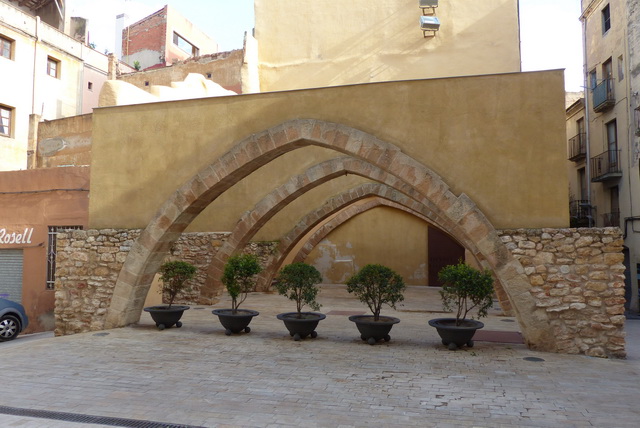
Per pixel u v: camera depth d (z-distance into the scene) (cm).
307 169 1298
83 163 1414
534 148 738
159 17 2666
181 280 897
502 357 668
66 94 2209
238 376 575
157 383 546
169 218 888
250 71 1595
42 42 2083
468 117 764
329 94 827
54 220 1138
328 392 516
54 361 645
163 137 914
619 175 1684
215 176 868
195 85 1431
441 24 1535
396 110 792
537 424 433
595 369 609
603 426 429
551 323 701
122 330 870
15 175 1177
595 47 1894
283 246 1522
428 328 909
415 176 768
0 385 537
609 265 684
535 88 747
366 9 1597
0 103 1883
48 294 1126
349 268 1822
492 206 742
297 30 1639
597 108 1800
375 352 699
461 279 707
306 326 780
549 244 708
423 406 476
